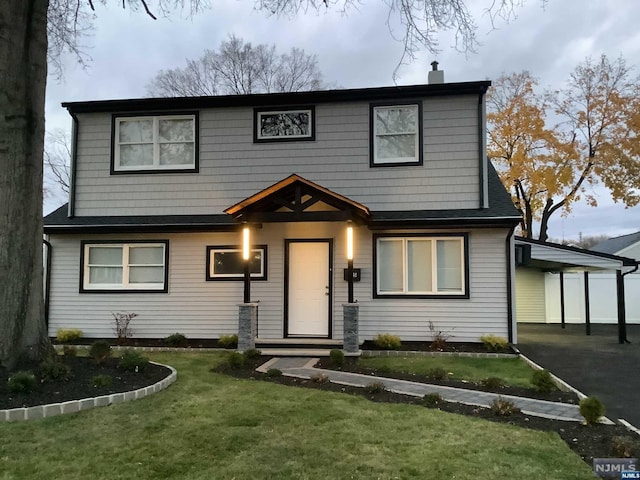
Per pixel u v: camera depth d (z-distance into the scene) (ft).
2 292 22.13
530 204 80.07
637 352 36.52
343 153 38.19
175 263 38.83
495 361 31.14
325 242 37.60
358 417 17.93
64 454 14.10
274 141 39.01
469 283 35.76
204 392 21.88
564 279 65.41
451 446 14.93
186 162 40.01
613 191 73.41
